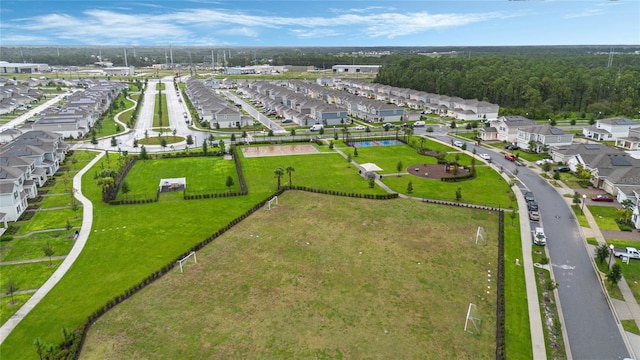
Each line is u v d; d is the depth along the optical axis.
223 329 42.16
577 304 47.69
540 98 175.62
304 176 93.06
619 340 42.16
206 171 98.25
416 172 95.88
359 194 80.19
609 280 50.00
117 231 65.12
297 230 65.12
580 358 39.72
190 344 40.03
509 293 49.16
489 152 114.44
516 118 130.38
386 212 72.31
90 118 150.50
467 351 39.47
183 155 111.12
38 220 69.50
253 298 47.28
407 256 56.94
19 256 57.38
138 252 58.28
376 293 48.31
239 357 38.34
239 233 64.12
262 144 123.94
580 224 68.06
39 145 97.50
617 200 78.00
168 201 78.12
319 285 49.81
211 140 124.44
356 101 179.12
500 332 41.88
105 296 47.91
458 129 147.88
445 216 70.75
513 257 57.41
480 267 54.41
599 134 127.12
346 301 46.72
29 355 39.09
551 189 84.81
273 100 197.75
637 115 164.12
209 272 52.88
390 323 43.12
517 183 88.12
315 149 117.94
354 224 67.38
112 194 80.81
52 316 44.53
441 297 47.72
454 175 91.31
